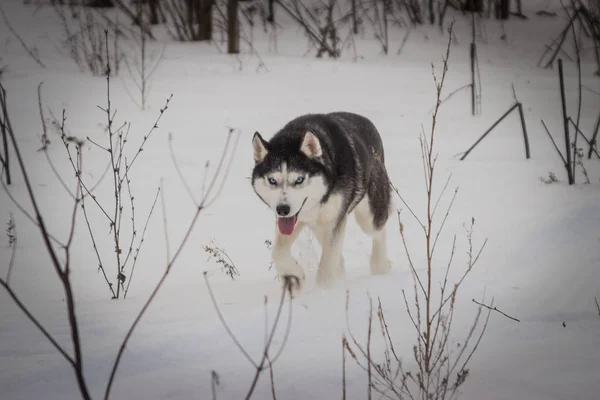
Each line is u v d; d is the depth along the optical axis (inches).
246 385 148.6
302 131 238.4
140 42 697.0
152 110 492.7
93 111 485.7
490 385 147.7
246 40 703.1
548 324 187.5
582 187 342.6
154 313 199.8
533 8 921.5
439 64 668.1
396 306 203.0
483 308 200.8
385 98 544.4
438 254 276.1
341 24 795.4
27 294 240.2
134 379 152.9
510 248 259.6
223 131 454.9
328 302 206.4
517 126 486.6
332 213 239.8
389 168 395.5
